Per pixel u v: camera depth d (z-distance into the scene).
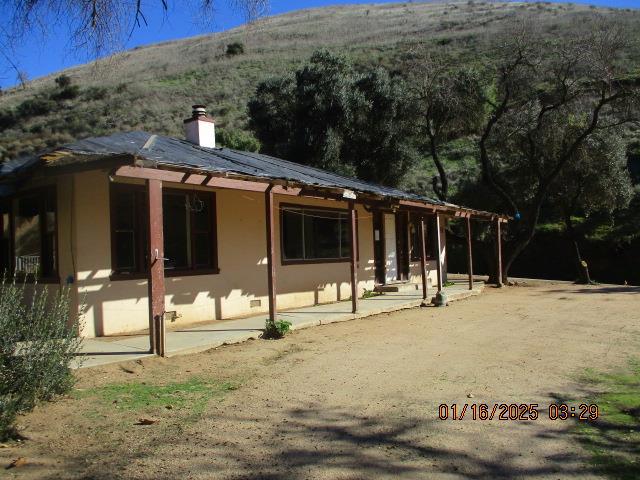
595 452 4.39
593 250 25.56
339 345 8.80
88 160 7.45
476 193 26.19
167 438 4.61
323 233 14.72
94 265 9.12
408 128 25.36
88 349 7.86
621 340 9.13
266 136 26.19
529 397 5.87
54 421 4.98
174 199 10.67
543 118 23.11
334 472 3.97
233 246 11.79
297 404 5.61
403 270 18.39
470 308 13.89
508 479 3.88
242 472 3.95
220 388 6.19
